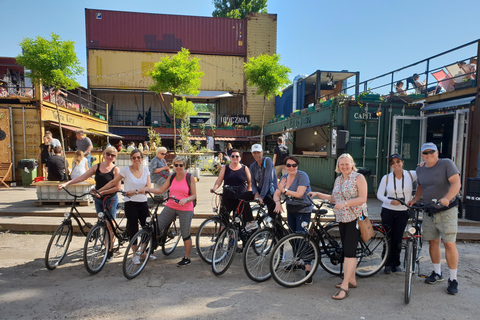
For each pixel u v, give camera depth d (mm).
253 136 24531
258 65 12711
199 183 12508
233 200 4980
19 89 13828
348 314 3326
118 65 24234
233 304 3520
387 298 3740
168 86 12547
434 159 3941
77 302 3506
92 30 23828
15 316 3176
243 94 26219
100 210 4672
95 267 4516
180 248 5598
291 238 3990
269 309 3412
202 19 25281
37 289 3826
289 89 22391
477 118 7570
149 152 13680
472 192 6781
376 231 4418
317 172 11672
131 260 4551
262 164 4953
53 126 12164
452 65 9273
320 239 4234
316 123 11961
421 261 5070
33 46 9242
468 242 6148
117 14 24125
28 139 11125
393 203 4449
